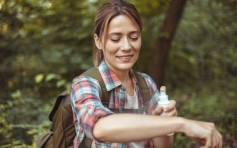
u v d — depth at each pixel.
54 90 5.49
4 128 3.15
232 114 4.83
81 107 1.12
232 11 7.75
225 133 4.26
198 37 8.28
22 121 3.48
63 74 5.50
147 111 1.57
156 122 0.97
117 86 1.41
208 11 8.05
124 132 0.96
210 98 6.24
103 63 1.45
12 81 5.77
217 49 8.30
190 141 3.79
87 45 5.38
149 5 5.43
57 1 5.09
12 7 5.43
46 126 3.31
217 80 8.25
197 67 8.46
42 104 4.33
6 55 6.08
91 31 5.17
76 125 1.36
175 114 1.38
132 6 1.36
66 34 5.30
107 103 1.40
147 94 1.59
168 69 7.74
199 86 7.81
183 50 8.30
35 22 5.55
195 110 5.21
